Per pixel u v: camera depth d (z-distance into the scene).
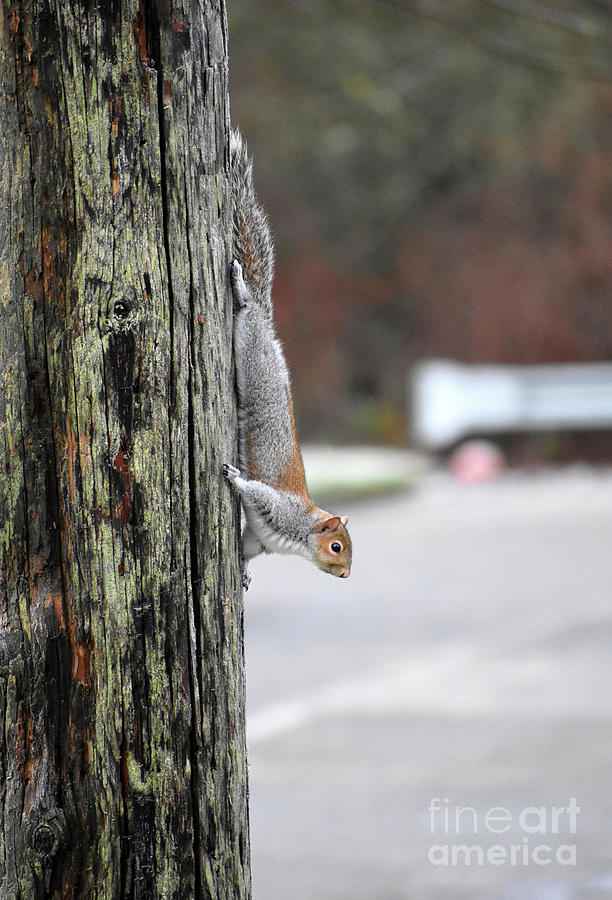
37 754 5.65
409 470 38.31
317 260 50.72
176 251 5.77
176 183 5.75
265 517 8.59
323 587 22.62
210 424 5.92
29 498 5.65
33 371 5.64
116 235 5.66
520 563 23.91
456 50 32.25
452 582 22.41
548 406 38.41
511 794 11.55
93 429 5.66
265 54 46.91
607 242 41.47
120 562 5.69
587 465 38.59
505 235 45.34
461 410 39.34
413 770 12.27
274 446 8.30
